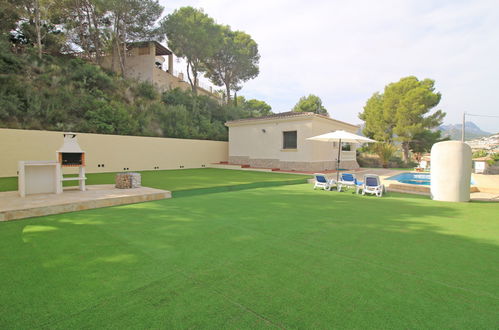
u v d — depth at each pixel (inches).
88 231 188.4
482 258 144.1
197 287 109.9
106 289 107.6
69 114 676.7
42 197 281.3
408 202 312.3
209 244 162.7
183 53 1203.9
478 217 239.3
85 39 1016.2
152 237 175.3
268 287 110.3
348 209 269.6
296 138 701.9
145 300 99.6
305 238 175.8
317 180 429.4
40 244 160.7
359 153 1089.4
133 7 983.0
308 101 1784.0
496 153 789.9
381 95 1167.0
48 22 933.8
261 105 2044.8
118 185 355.3
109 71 954.1
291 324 85.8
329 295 104.3
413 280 118.0
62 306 95.3
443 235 185.3
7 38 762.2
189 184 417.4
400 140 1022.4
